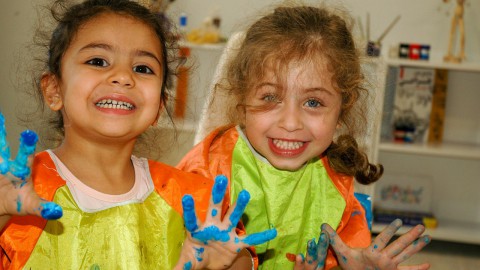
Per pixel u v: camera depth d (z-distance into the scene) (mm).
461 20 3225
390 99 3352
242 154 1359
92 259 1024
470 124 3459
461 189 3529
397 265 1185
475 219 3535
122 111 1067
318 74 1267
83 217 1031
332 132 1307
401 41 3406
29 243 997
